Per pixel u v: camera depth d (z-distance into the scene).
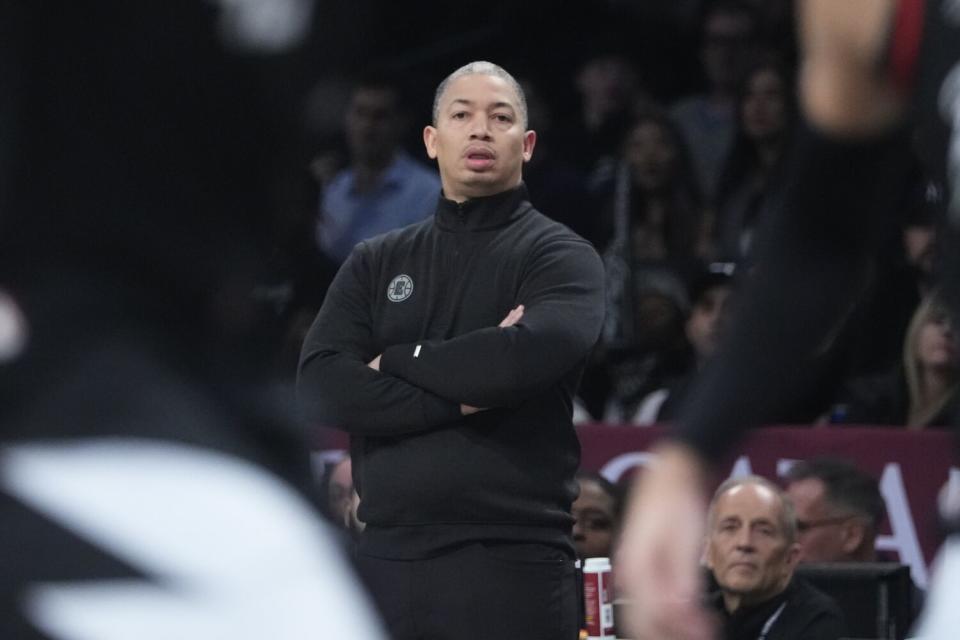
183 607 3.66
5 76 3.76
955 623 5.15
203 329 3.98
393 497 16.20
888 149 5.69
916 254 25.64
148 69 3.81
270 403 4.07
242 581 3.72
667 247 30.03
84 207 3.82
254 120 3.90
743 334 5.74
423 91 34.41
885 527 21.84
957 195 5.17
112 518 3.71
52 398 3.81
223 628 3.66
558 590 16.27
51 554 3.66
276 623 3.72
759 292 5.79
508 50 37.53
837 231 5.77
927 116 5.30
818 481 20.28
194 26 3.83
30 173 3.79
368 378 16.22
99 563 3.66
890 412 23.92
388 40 38.09
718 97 33.47
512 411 16.11
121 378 3.85
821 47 5.61
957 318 5.21
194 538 3.72
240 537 3.76
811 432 22.00
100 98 3.79
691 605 5.35
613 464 22.19
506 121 16.72
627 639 16.58
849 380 24.94
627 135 32.34
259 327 4.12
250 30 3.86
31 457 3.76
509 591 16.02
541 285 16.27
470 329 16.36
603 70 35.50
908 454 21.78
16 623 3.61
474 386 15.70
